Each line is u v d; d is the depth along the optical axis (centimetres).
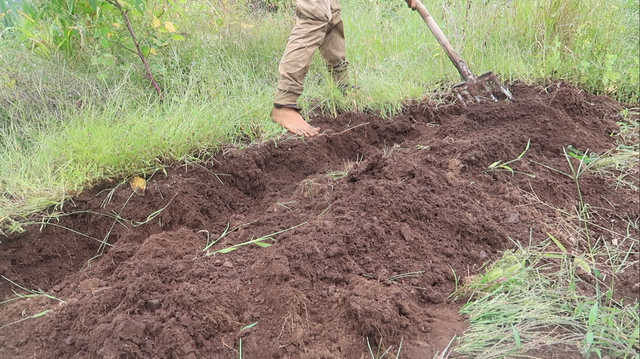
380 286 195
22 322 189
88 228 250
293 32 320
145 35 360
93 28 344
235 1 464
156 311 181
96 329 175
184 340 171
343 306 186
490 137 292
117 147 271
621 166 287
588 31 412
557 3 411
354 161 317
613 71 382
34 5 345
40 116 310
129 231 246
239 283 196
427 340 178
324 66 402
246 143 315
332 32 362
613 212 253
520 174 273
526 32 429
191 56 390
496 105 335
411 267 209
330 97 361
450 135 315
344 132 329
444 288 205
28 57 347
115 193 262
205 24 427
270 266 196
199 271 202
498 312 188
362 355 174
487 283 201
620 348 173
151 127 291
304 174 298
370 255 212
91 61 356
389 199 234
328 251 206
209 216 262
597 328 181
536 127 310
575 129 315
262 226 237
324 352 173
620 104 367
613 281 205
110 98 325
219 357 172
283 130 323
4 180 259
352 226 220
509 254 218
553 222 242
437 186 252
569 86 362
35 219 242
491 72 348
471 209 241
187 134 289
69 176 259
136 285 189
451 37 427
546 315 187
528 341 178
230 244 226
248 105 333
